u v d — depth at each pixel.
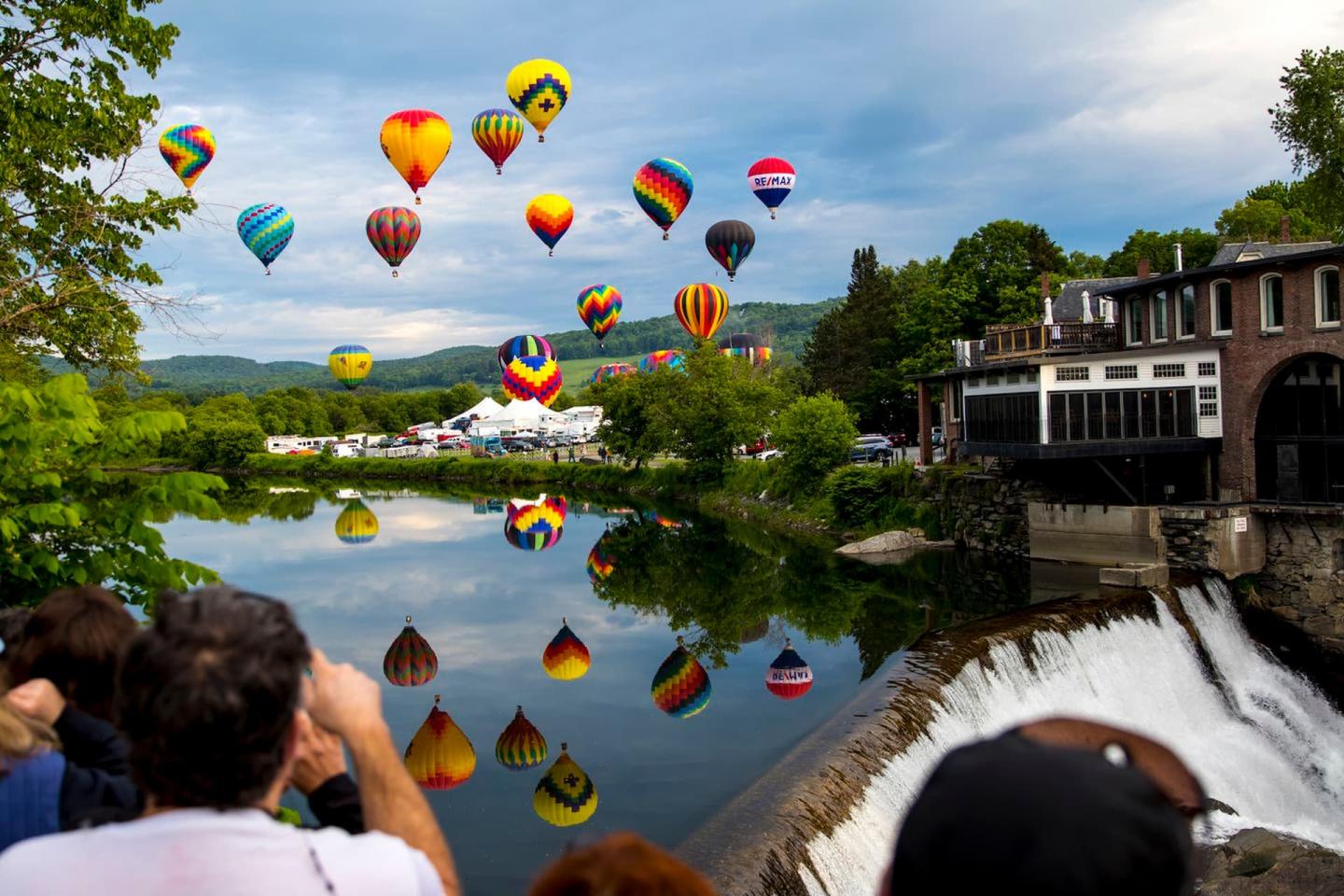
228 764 2.99
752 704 28.42
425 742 26.55
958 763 2.23
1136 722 28.89
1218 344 40.25
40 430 11.94
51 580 12.28
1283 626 37.19
